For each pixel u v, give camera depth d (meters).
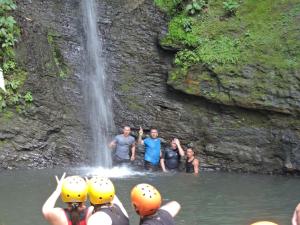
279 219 8.17
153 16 15.09
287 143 12.66
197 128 13.74
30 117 13.53
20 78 13.70
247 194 10.18
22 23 14.27
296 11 13.80
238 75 13.32
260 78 13.09
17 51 13.87
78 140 13.88
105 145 14.09
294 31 13.46
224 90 13.35
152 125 14.12
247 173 12.95
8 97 13.40
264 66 13.16
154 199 4.21
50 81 14.05
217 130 13.51
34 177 11.77
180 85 13.82
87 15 15.23
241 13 14.36
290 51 13.16
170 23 14.62
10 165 12.97
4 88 13.39
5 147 13.08
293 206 9.10
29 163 13.18
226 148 13.36
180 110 14.03
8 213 8.45
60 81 14.26
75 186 4.50
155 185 11.03
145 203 4.19
